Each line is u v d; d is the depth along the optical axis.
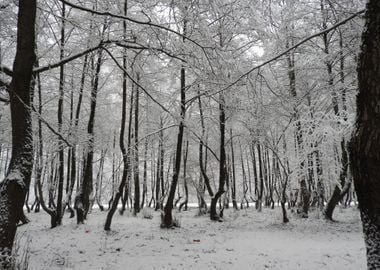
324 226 12.48
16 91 4.88
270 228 12.70
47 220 17.97
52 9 7.44
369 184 2.82
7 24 7.66
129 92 17.20
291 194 19.62
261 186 24.33
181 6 6.55
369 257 2.84
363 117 2.86
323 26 11.98
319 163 13.36
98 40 8.89
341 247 8.70
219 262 6.89
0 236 4.39
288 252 8.05
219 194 16.00
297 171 14.01
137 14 9.84
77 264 6.52
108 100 20.42
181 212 24.33
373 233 2.82
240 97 8.17
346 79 13.26
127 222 15.40
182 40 6.75
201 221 15.62
